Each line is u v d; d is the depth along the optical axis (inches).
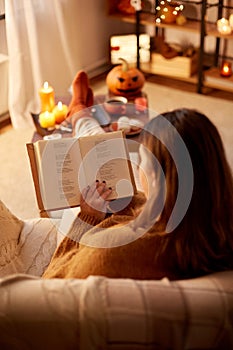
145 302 35.0
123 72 111.5
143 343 35.2
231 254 40.7
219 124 127.3
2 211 61.0
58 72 141.0
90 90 102.9
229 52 146.6
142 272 40.9
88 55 155.3
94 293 35.5
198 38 150.0
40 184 59.9
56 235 63.3
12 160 115.1
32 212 99.2
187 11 145.7
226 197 38.9
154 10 149.3
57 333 35.7
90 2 148.3
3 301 36.4
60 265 50.4
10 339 36.7
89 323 34.9
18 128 127.6
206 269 40.1
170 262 40.4
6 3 118.9
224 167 38.8
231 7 134.7
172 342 35.1
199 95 142.9
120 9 149.9
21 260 61.2
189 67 143.0
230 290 37.1
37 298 36.2
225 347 36.3
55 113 101.5
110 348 35.5
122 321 34.6
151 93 144.7
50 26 134.0
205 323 34.9
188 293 36.0
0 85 127.8
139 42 147.9
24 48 128.3
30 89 133.1
